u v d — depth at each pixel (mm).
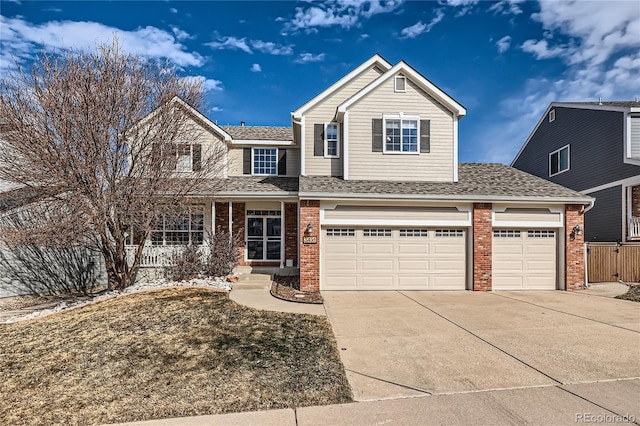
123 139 10102
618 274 12914
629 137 15984
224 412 4055
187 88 12148
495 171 14820
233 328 7059
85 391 4660
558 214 11922
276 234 15633
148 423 3854
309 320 7691
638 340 6387
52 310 9078
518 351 5844
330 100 14414
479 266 11516
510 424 3688
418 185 12477
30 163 9367
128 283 11352
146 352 5922
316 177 13562
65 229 9500
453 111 13391
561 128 20594
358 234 11562
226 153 15617
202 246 13039
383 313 8391
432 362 5402
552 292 11359
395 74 13359
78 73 9672
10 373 5289
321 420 3828
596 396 4281
